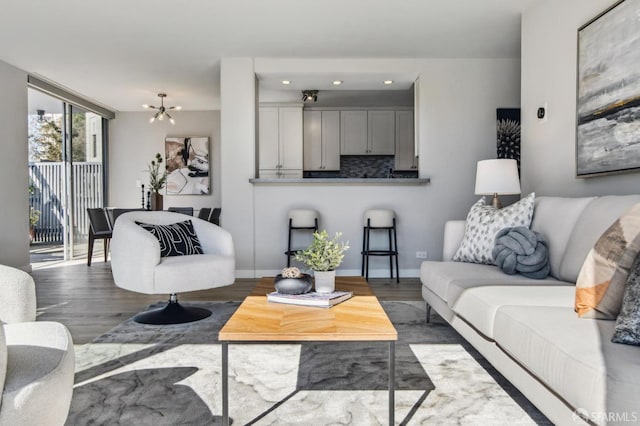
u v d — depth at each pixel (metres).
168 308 3.37
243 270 5.34
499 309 1.80
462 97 5.34
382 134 8.11
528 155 3.81
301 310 1.89
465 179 5.36
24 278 1.43
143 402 1.90
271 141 7.71
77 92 6.69
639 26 2.42
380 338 1.55
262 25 4.22
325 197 5.38
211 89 6.56
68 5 3.73
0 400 0.94
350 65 5.31
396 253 5.07
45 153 7.05
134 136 8.15
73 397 1.95
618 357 1.19
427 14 4.00
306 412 1.81
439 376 2.18
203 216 6.57
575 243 2.26
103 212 6.51
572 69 3.16
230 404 1.89
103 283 4.82
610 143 2.67
